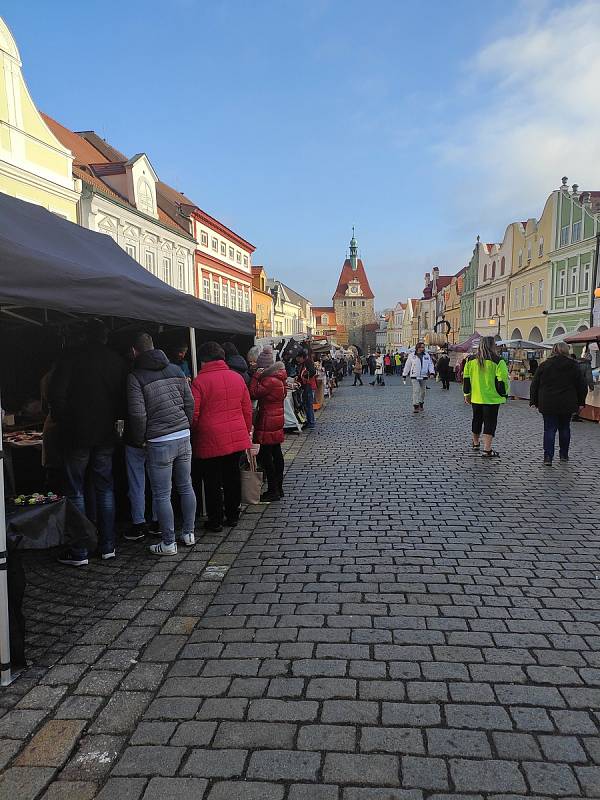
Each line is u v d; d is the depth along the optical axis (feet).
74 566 14.73
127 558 15.33
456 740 8.01
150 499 18.11
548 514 18.71
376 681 9.43
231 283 133.18
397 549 15.60
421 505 19.93
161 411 15.20
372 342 443.32
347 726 8.33
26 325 22.12
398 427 41.34
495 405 28.30
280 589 13.14
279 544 16.22
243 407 17.93
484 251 182.09
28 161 54.60
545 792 7.07
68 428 14.55
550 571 13.94
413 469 25.98
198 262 111.24
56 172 59.00
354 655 10.24
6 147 51.39
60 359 14.75
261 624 11.47
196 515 19.61
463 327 213.05
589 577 13.57
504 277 158.40
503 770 7.44
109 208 72.38
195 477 19.06
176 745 8.02
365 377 150.71
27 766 7.67
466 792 7.09
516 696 8.99
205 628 11.35
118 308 13.01
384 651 10.36
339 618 11.66
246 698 9.05
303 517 18.81
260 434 20.49
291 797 7.05
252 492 20.27
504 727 8.27
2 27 49.70
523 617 11.59
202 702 8.96
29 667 10.03
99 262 16.71
